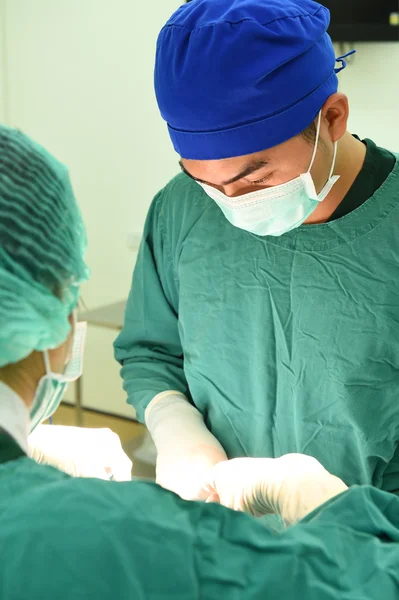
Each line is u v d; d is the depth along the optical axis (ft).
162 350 5.29
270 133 3.92
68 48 12.03
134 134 11.80
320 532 2.44
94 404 13.41
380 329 4.34
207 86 3.85
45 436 4.48
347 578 2.30
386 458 4.46
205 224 4.85
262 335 4.63
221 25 3.81
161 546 2.23
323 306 4.46
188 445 4.56
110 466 4.30
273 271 4.58
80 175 12.57
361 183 4.38
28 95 12.71
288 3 3.94
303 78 3.88
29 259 2.68
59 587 2.08
